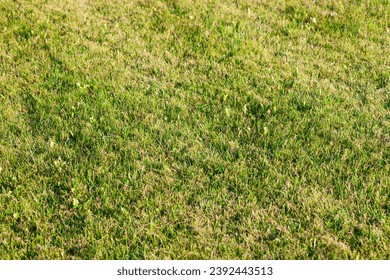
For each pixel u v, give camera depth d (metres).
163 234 3.48
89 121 4.41
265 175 3.90
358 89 4.87
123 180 3.84
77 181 3.82
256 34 5.87
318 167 3.94
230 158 4.04
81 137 4.26
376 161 3.99
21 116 4.46
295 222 3.56
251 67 5.22
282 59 5.39
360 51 5.54
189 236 3.47
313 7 6.44
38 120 4.45
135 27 5.94
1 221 3.57
